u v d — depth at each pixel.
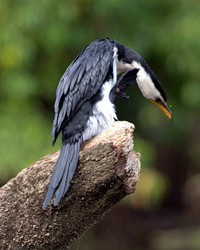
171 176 17.19
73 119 5.56
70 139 5.39
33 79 11.77
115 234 15.19
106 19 12.37
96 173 4.80
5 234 4.98
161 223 16.20
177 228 16.00
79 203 4.88
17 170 11.10
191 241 14.88
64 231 5.00
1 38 11.11
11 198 5.00
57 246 5.07
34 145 11.16
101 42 6.35
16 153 11.00
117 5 11.75
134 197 13.69
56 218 4.93
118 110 14.16
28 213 4.95
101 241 14.88
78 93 5.68
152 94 7.11
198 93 12.26
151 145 14.04
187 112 13.95
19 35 11.20
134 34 12.25
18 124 11.34
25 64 11.64
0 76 11.55
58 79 12.29
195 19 11.67
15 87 11.44
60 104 5.68
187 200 17.03
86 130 5.50
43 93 12.47
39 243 5.01
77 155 4.89
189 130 15.41
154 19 12.29
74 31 12.03
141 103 14.06
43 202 4.92
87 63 5.87
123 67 6.79
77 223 4.98
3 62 11.28
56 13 11.55
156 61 12.82
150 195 13.26
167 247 14.66
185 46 11.77
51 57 12.23
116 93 6.06
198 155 15.77
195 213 16.64
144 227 15.77
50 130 11.66
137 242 15.31
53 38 11.56
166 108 7.26
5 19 11.14
